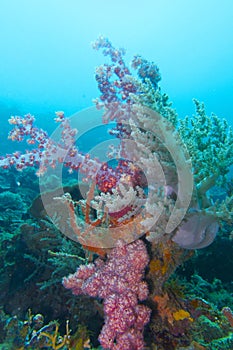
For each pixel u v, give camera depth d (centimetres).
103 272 257
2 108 2534
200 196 290
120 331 229
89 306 366
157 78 339
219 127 318
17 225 779
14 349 277
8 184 1101
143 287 250
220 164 285
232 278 552
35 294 429
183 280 443
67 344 300
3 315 369
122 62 313
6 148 1977
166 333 289
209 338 278
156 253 286
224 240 539
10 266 497
